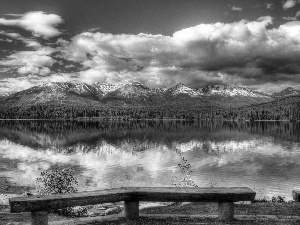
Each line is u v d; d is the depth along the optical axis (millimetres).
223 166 48562
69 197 7371
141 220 8125
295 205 14242
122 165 49281
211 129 161125
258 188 34281
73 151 69875
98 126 198375
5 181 36406
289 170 45094
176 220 8188
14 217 15148
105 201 7699
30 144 85562
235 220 8188
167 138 106625
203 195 7781
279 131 139375
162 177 39625
